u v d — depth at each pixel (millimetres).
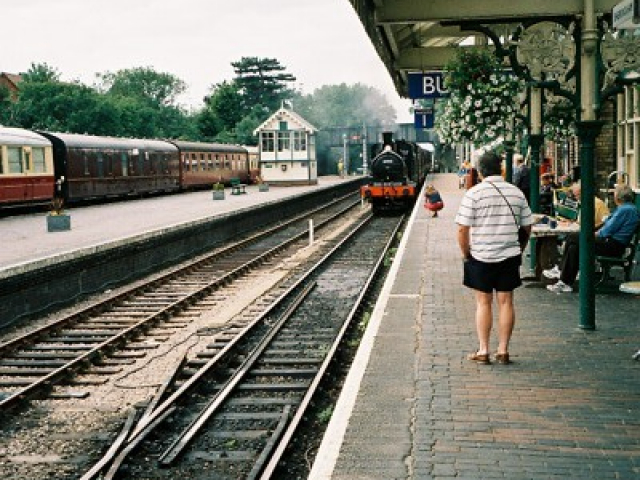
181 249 20672
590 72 7531
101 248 15336
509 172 13539
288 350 9812
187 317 12320
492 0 8188
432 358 6797
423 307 9133
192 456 6203
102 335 11109
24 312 12570
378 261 18156
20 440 6801
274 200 33531
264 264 19156
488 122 10648
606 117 14812
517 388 5855
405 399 5668
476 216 6465
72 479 5910
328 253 19906
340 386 8297
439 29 14047
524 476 4270
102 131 80312
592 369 6316
